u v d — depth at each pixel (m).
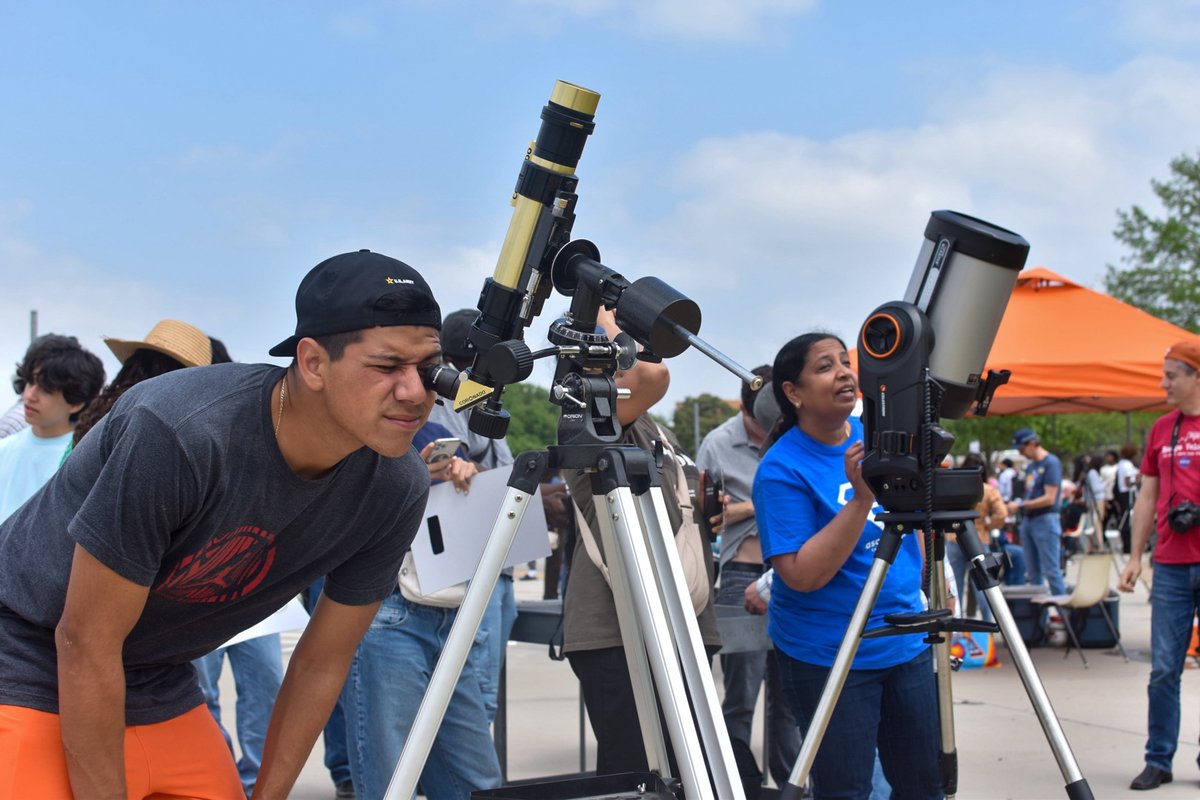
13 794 1.88
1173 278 39.12
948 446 2.60
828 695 2.65
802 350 3.21
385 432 1.83
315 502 1.98
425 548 3.42
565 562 3.79
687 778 1.96
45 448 3.92
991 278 2.74
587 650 3.18
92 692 1.87
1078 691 7.14
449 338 4.21
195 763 2.16
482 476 3.53
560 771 5.35
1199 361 5.21
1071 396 8.27
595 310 2.21
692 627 2.12
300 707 2.29
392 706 3.40
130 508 1.79
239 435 1.85
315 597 4.77
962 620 2.64
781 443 3.24
